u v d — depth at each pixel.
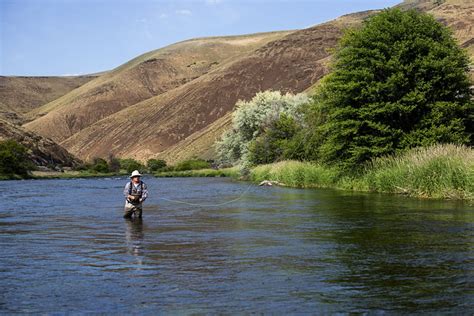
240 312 6.56
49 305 7.00
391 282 7.94
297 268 9.05
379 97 29.58
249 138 62.22
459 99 29.53
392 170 26.97
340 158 31.73
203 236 13.29
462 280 8.00
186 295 7.39
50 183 58.56
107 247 11.75
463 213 16.75
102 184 55.06
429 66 28.34
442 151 24.28
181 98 191.75
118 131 186.38
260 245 11.59
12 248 11.77
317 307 6.71
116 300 7.20
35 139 110.06
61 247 11.87
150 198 29.59
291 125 51.38
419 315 6.36
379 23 30.31
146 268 9.30
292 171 39.47
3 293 7.64
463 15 159.38
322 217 16.81
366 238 12.18
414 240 11.70
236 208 21.39
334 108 31.27
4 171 73.94
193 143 149.75
